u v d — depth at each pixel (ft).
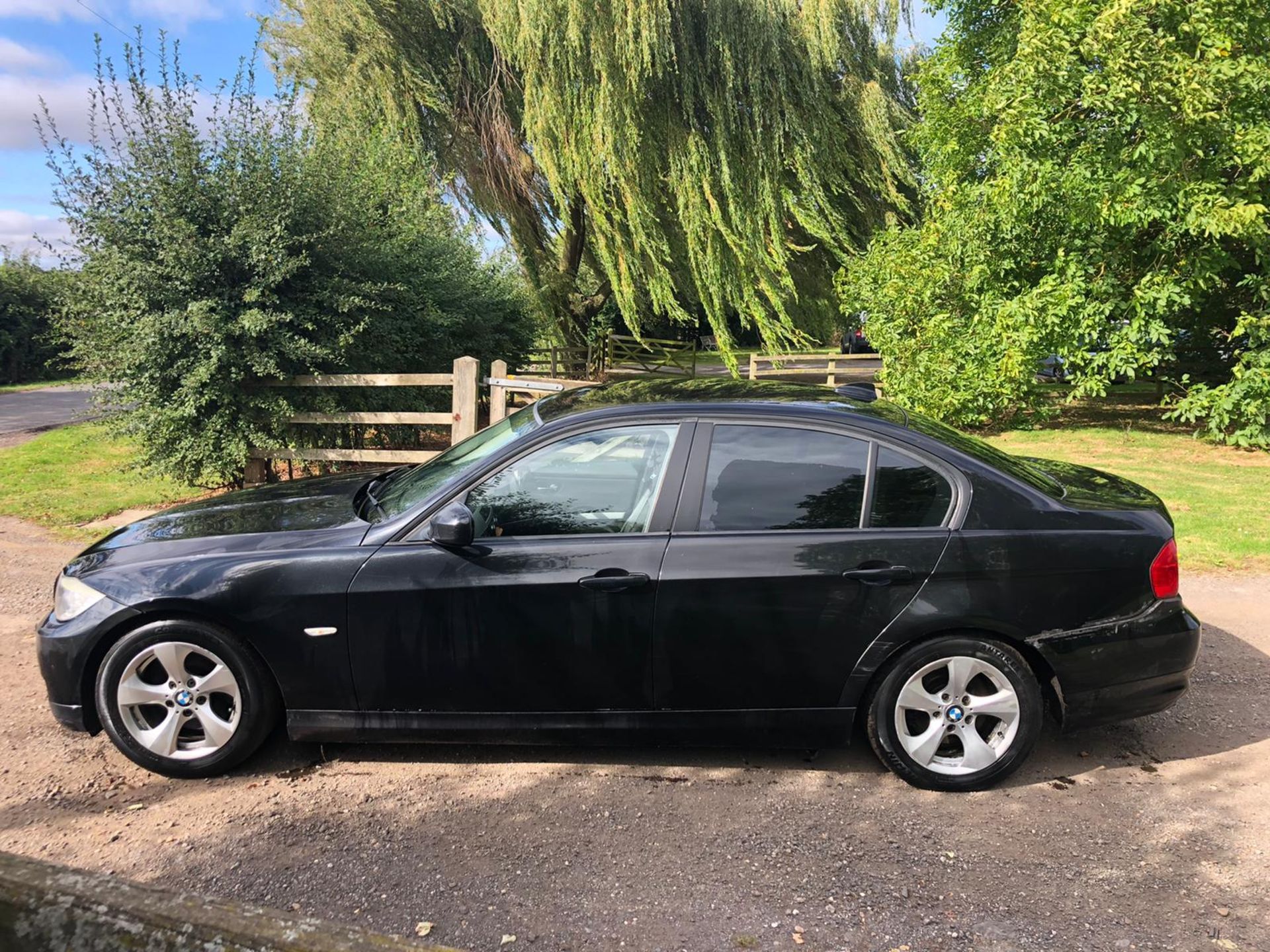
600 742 11.27
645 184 53.62
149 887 4.70
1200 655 15.65
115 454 37.42
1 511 26.94
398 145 40.78
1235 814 10.46
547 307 63.46
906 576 10.73
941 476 11.19
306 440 28.58
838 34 57.06
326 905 8.73
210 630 11.06
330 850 9.75
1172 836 10.00
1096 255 36.58
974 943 8.18
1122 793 10.99
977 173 41.98
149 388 25.67
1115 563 10.89
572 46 48.21
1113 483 12.98
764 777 11.48
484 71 56.29
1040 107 34.99
